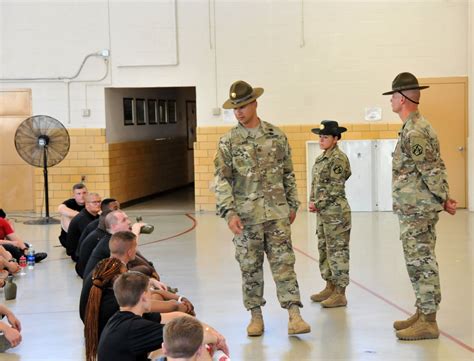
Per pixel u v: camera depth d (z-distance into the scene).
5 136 15.29
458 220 12.79
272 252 5.88
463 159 14.30
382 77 14.33
